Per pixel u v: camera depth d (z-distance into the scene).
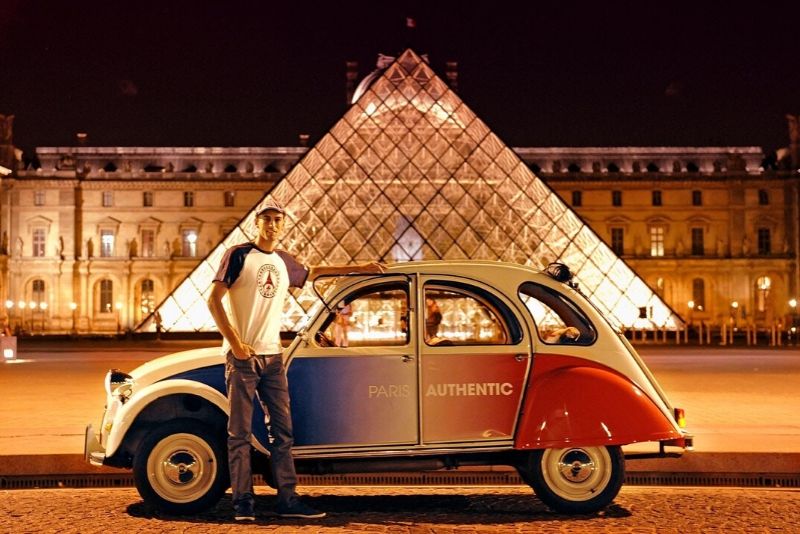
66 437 15.09
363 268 10.70
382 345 10.68
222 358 10.67
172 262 119.56
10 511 10.54
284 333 52.41
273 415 10.11
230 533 9.41
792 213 119.94
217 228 121.19
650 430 10.34
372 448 10.38
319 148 60.72
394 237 58.66
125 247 120.25
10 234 118.12
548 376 10.44
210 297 9.89
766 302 116.19
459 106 61.72
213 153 126.25
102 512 10.50
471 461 10.66
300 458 10.35
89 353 52.84
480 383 10.45
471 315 11.70
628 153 124.88
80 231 120.00
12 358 43.25
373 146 60.69
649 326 60.72
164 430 10.37
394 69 62.28
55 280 117.94
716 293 120.44
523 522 9.99
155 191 121.00
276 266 10.21
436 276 10.65
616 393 10.40
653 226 121.69
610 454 10.43
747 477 12.99
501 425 10.41
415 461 10.58
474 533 9.42
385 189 59.69
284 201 59.34
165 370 10.64
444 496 11.70
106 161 125.69
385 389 10.42
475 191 59.59
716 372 34.28
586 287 58.66
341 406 10.39
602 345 10.64
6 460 13.05
